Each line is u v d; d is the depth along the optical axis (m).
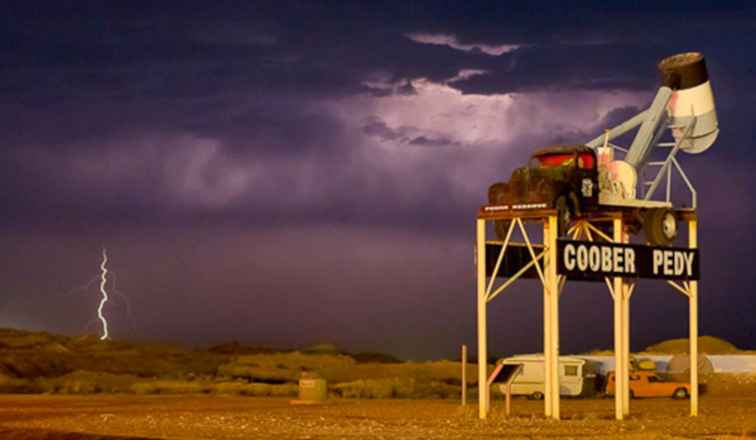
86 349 115.69
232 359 118.25
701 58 45.09
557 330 39.38
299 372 97.94
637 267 40.62
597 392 67.88
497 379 41.38
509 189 38.88
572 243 38.69
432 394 71.31
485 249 39.53
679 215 42.62
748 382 75.56
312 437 34.47
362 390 70.56
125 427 38.78
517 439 33.41
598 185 39.88
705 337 93.12
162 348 122.25
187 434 35.81
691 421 40.28
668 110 45.09
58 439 35.00
